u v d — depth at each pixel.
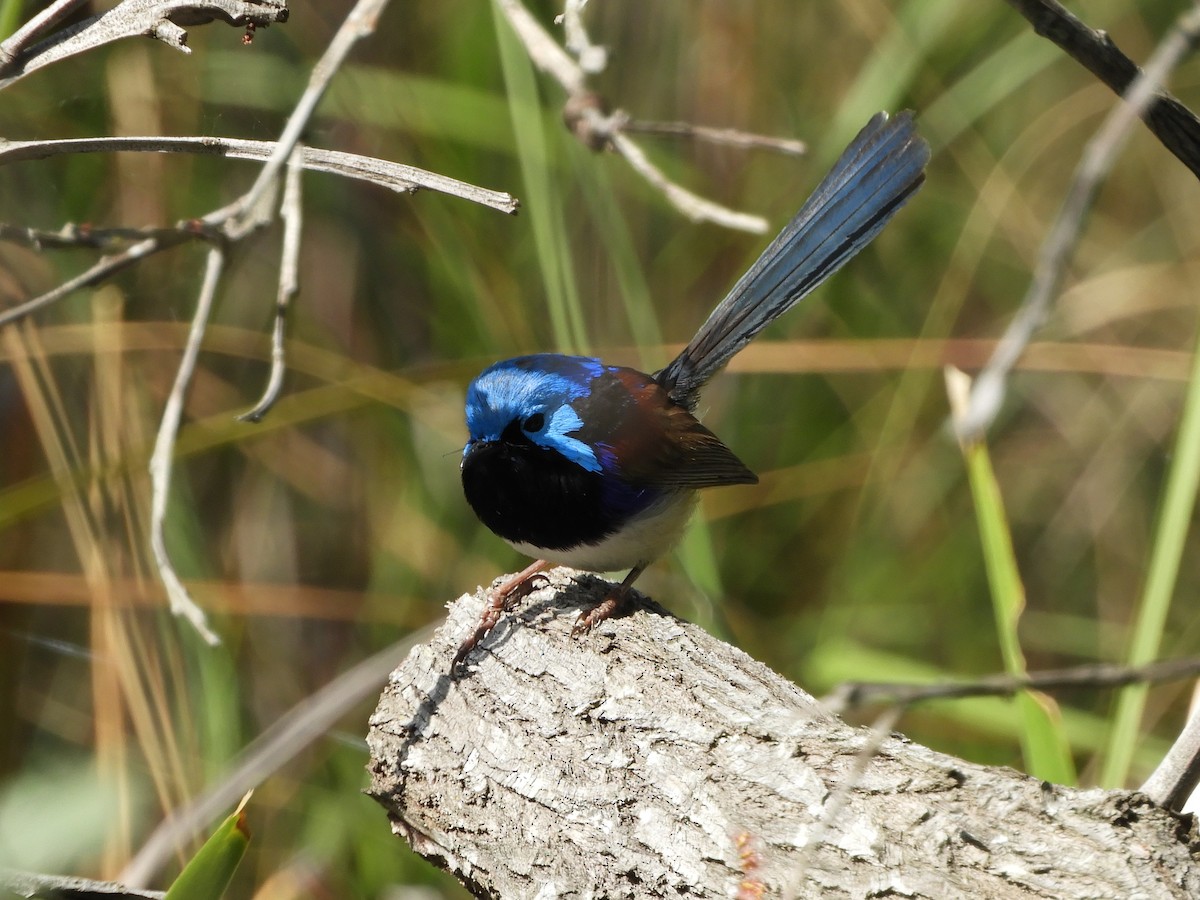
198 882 6.50
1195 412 8.43
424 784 7.41
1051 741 7.85
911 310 14.84
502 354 12.95
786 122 14.33
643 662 7.49
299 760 11.82
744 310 10.70
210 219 5.72
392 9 13.23
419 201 12.83
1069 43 6.16
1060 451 14.92
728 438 14.46
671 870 6.27
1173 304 14.78
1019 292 14.93
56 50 6.33
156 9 6.26
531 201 10.29
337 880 11.13
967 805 5.94
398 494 13.51
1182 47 3.87
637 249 14.03
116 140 5.94
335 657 13.02
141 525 10.99
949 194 14.91
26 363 10.47
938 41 14.01
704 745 6.67
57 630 12.14
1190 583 14.22
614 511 9.22
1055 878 5.55
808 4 14.45
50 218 11.16
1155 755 11.60
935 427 14.57
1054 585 14.44
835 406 14.76
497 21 10.19
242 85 12.07
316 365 12.94
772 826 6.13
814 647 13.36
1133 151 15.28
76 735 11.73
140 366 11.88
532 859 6.73
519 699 7.41
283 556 13.23
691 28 14.05
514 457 9.16
